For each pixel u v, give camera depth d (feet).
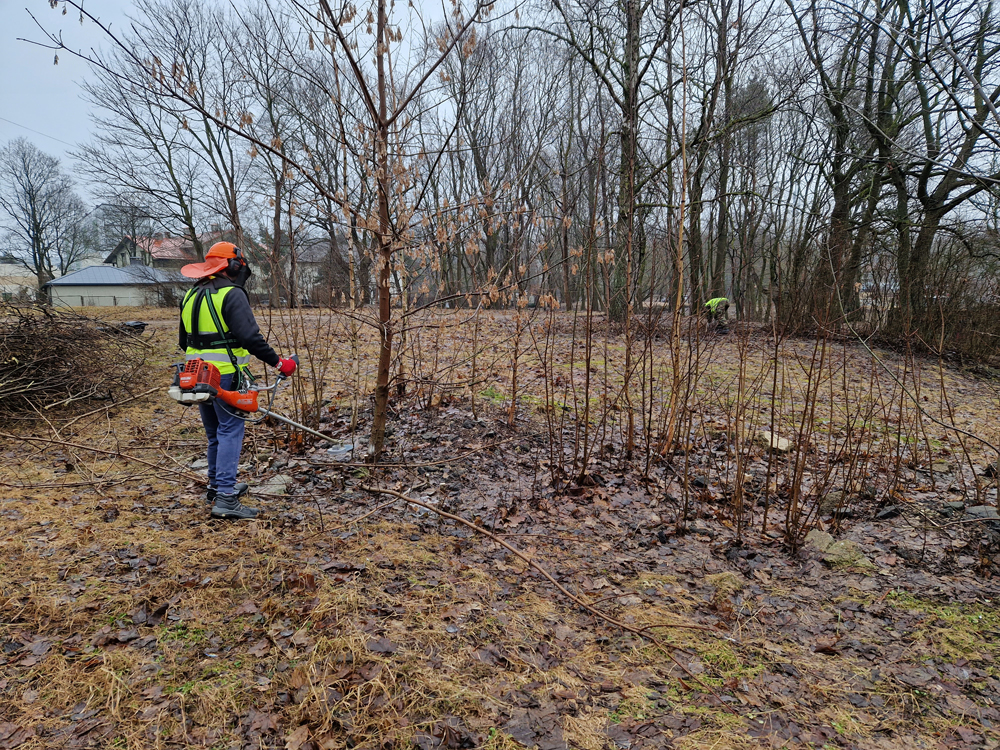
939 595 11.51
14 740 6.74
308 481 14.65
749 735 7.88
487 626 9.67
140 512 12.43
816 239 17.43
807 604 11.18
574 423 20.27
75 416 18.26
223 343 11.82
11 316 20.51
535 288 17.99
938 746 7.88
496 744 7.36
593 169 20.01
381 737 7.25
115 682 7.65
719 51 25.53
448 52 12.16
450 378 23.08
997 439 21.20
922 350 35.70
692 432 20.29
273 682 7.92
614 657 9.37
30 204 164.14
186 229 78.07
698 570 12.23
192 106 10.96
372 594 10.05
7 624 8.58
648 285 19.52
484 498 14.71
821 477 16.99
